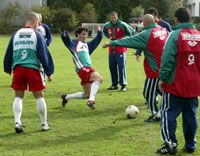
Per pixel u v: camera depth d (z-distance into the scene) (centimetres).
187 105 671
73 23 5391
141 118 930
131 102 1118
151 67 852
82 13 5659
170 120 663
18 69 789
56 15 5375
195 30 659
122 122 890
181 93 652
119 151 693
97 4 6138
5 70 829
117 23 1297
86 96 1021
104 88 1361
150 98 880
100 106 1059
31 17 805
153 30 831
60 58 2384
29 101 1104
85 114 965
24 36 789
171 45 645
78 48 1001
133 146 721
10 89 1312
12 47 809
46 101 1117
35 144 730
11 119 907
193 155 678
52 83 1448
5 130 819
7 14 5300
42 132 806
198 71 661
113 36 1303
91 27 4909
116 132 810
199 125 868
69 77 1602
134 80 1552
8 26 5294
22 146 718
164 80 656
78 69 1004
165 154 676
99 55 2652
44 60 783
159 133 803
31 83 793
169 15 6134
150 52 838
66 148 708
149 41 827
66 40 988
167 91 662
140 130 826
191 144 686
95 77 995
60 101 1115
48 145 725
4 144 729
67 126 852
